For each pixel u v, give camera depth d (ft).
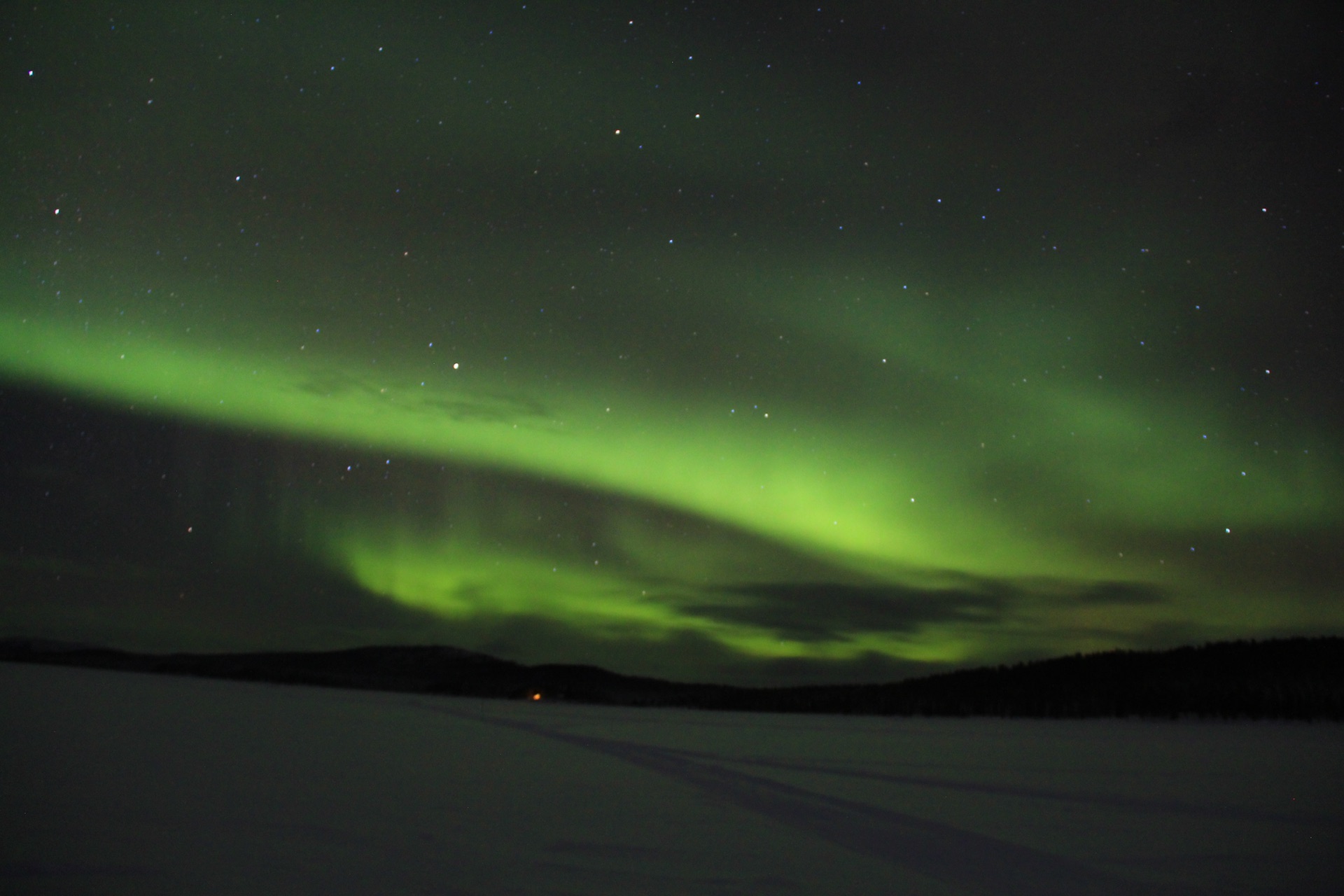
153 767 29.58
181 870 15.79
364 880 15.51
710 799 27.71
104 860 16.44
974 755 45.39
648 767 36.81
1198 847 20.88
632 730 61.67
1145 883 17.31
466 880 15.80
